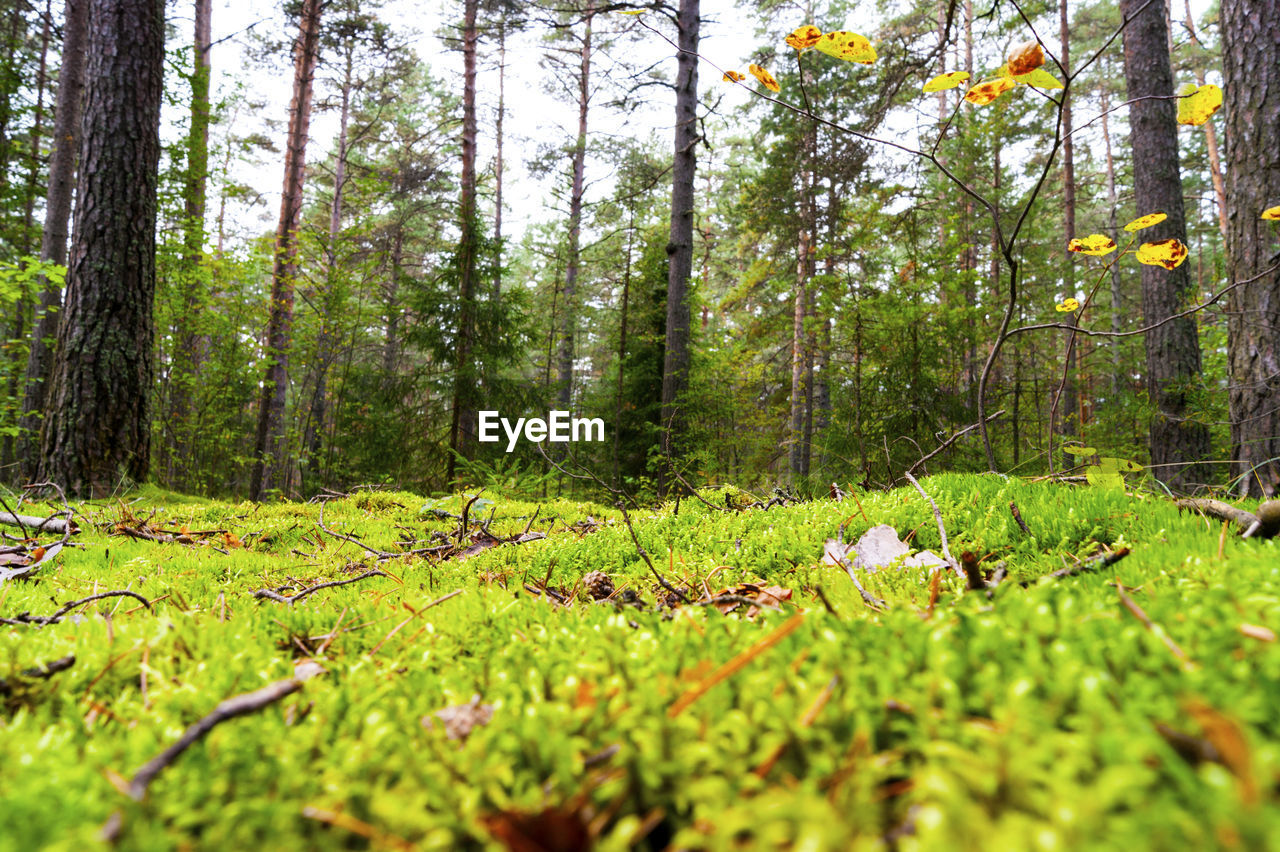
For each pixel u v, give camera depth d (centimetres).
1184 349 802
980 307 787
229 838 55
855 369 741
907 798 54
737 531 282
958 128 1434
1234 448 490
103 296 669
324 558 326
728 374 1435
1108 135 2489
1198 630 77
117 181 683
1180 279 818
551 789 62
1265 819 39
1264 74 470
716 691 76
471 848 56
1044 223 1883
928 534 236
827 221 1805
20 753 72
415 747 72
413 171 2078
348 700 91
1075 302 316
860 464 652
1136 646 75
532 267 3712
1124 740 51
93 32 685
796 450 1595
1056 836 41
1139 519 208
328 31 1614
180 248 1143
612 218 2358
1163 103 857
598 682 87
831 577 193
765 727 67
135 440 684
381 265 1456
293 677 105
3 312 1161
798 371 1722
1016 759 49
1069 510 225
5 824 55
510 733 72
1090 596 103
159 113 725
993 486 287
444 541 368
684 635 104
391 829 57
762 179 1923
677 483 880
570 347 2241
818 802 48
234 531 419
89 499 632
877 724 64
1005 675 69
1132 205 2489
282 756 70
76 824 56
